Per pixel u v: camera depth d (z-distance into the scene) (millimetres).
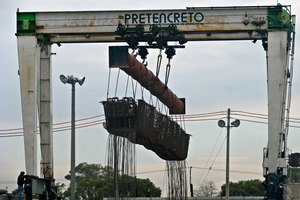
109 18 46750
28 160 46531
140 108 43344
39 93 48312
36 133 46812
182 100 57438
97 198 117062
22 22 47156
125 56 43188
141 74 46156
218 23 46344
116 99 42656
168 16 46344
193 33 46594
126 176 43562
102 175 144000
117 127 43031
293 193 56531
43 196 48156
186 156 57406
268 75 45844
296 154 59656
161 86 49250
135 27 46125
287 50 46938
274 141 45500
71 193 57844
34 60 46938
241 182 125938
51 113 48625
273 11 46094
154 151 53156
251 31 46344
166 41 46188
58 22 47125
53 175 48719
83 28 46906
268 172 45562
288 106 47656
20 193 45781
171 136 51719
